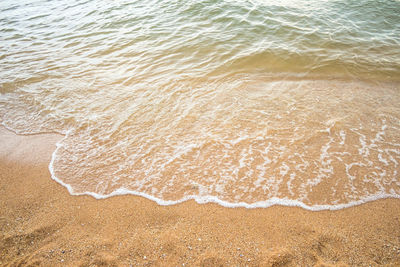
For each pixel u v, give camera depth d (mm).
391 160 3721
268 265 2543
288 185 3463
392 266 2479
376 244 2691
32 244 2875
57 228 3057
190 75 6281
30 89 6293
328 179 3500
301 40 7531
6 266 2646
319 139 4188
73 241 2885
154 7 10570
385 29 8195
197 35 8133
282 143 4152
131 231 2980
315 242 2750
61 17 11336
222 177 3650
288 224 2971
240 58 6801
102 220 3139
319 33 7859
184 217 3129
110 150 4270
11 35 9961
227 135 4402
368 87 5637
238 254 2674
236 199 3328
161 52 7453
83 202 3404
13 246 2855
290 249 2688
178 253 2703
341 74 6145
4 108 5688
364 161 3734
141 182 3662
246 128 4531
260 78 6105
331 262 2537
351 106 4984
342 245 2701
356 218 2984
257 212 3139
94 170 3916
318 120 4617
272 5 9852
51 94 6000
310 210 3119
